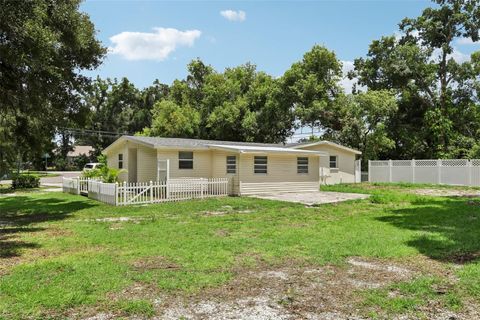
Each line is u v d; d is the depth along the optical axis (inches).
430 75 1187.3
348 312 169.8
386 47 1273.4
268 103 1400.1
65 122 671.8
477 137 1138.0
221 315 166.9
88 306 175.3
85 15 539.2
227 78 1674.5
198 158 803.4
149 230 370.3
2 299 182.2
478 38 1161.4
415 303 178.1
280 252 278.1
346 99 1250.0
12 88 479.5
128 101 2461.9
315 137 1478.8
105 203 624.7
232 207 557.9
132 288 199.6
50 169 2514.8
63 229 384.2
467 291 193.2
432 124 1124.5
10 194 864.9
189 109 1614.2
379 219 438.6
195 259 258.1
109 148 933.8
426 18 1227.9
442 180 963.3
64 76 551.2
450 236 331.6
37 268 232.7
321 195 754.8
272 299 185.9
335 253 273.6
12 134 824.3
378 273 227.3
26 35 394.0
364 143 1205.1
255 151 741.3
